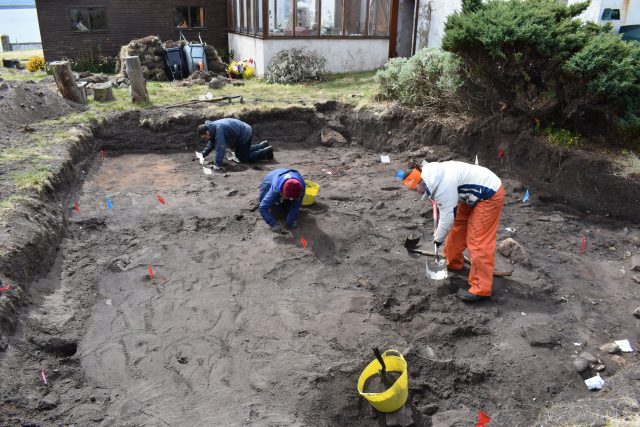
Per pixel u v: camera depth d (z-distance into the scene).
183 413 4.12
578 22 8.43
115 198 8.19
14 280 5.11
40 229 6.09
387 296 5.62
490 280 5.46
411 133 10.52
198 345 4.91
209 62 16.47
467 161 9.55
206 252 6.55
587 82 7.85
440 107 10.46
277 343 4.93
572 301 5.67
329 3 15.49
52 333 4.93
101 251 6.59
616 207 7.73
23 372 4.38
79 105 11.48
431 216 7.64
